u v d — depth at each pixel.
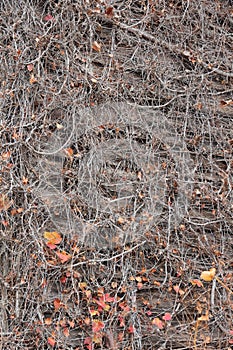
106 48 2.93
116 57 2.94
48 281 2.56
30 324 2.50
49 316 2.55
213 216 2.89
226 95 3.13
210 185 2.91
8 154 2.60
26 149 2.65
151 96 2.95
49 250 2.58
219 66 3.13
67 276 2.59
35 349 2.49
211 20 3.19
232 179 2.96
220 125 3.04
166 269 2.73
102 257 2.65
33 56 2.76
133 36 3.01
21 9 2.79
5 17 2.77
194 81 3.04
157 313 2.69
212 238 2.86
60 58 2.80
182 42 3.09
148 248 2.73
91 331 2.58
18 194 2.60
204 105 3.03
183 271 2.75
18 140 2.63
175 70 3.04
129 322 2.62
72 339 2.55
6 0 2.78
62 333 2.53
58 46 2.80
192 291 2.76
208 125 3.00
